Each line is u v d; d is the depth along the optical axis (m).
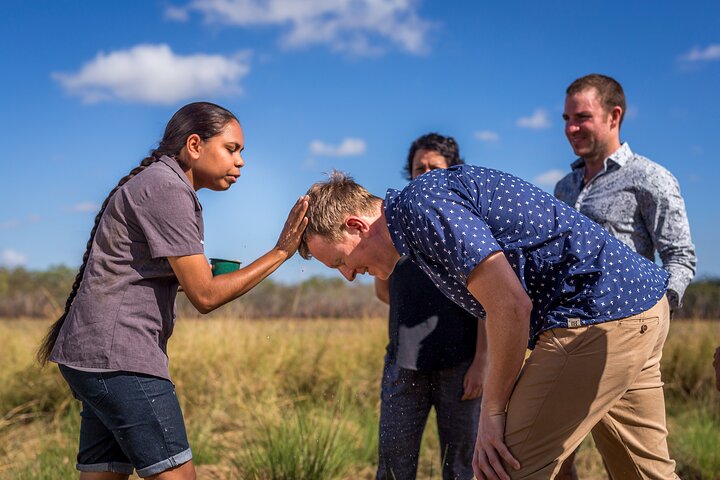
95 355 2.77
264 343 7.46
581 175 3.98
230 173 3.06
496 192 2.50
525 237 2.48
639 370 2.55
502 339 2.33
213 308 2.90
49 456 4.80
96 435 3.02
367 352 7.47
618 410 2.83
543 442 2.47
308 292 13.72
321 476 4.46
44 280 19.70
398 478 3.54
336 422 5.36
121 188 2.88
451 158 4.04
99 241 2.86
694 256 3.59
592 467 4.89
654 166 3.65
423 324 3.47
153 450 2.81
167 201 2.81
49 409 6.45
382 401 3.60
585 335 2.46
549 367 2.47
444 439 3.55
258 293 13.69
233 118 3.09
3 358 7.28
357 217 2.72
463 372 3.50
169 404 2.85
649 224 3.64
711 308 11.23
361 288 13.46
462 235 2.34
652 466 2.85
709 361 7.12
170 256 2.81
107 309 2.80
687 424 5.77
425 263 2.52
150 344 2.83
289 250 2.90
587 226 2.55
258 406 5.93
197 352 7.02
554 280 2.51
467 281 2.37
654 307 2.56
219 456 5.11
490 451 2.46
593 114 3.74
